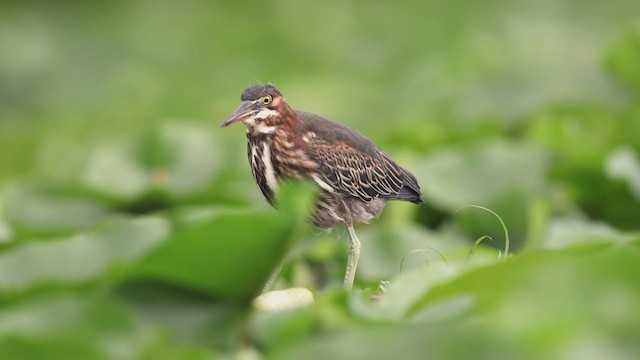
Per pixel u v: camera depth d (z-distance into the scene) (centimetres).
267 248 809
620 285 673
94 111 2288
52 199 1327
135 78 2364
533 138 1517
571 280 679
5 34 2541
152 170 1420
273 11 2642
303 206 805
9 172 1981
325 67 2431
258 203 1357
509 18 2442
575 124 1599
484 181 1379
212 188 1350
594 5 2553
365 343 661
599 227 1266
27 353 696
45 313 732
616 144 1599
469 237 1256
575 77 1861
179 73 2445
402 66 2411
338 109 2128
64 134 2119
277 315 770
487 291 722
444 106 1883
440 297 741
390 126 1870
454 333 655
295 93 2183
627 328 648
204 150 1441
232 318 822
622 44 1823
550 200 1366
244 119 1143
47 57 2488
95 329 725
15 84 2431
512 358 639
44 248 916
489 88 1858
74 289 864
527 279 685
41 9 2658
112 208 1336
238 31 2575
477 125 1641
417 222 1375
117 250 924
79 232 1266
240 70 2422
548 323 646
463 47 2297
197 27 2614
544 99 1794
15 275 898
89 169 1420
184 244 804
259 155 1166
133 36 2575
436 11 2577
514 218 1250
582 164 1421
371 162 1198
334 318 755
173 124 1476
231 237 802
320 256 1191
